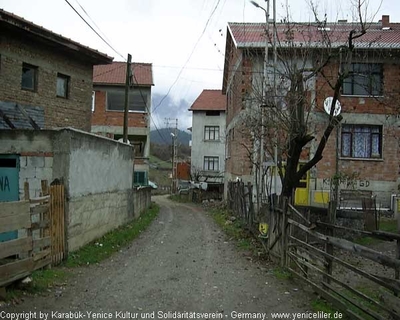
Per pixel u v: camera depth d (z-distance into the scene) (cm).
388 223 1733
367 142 2131
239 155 2081
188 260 994
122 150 1549
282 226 908
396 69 2050
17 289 648
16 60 1417
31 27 1379
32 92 1490
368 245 1257
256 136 1355
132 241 1295
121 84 3091
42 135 967
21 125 1391
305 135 1109
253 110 1595
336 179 1788
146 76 3212
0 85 1356
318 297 689
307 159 2078
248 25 2244
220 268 908
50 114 1570
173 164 5503
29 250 699
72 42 1574
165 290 714
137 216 1927
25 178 973
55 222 862
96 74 3177
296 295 702
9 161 1001
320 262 720
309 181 2091
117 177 1473
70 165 966
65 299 641
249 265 949
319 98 1925
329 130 1098
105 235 1274
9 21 1293
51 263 836
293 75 1129
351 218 1405
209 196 3897
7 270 613
